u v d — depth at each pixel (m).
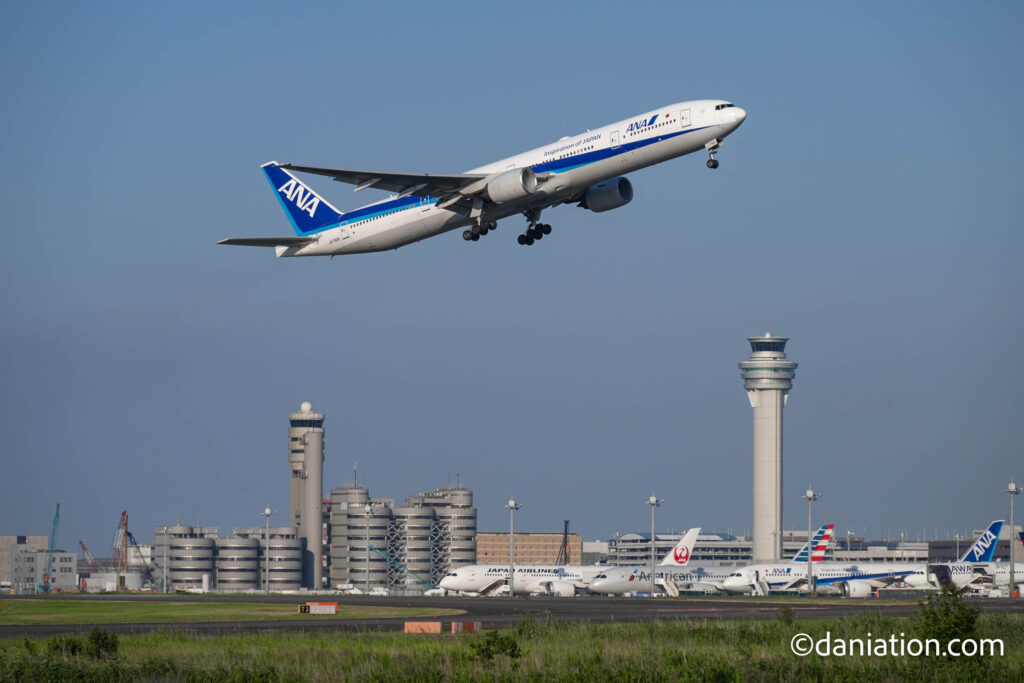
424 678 115.62
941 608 124.94
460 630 179.00
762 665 120.69
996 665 123.38
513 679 116.31
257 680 115.62
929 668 119.75
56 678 118.62
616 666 122.31
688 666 122.38
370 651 138.12
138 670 120.81
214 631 184.38
